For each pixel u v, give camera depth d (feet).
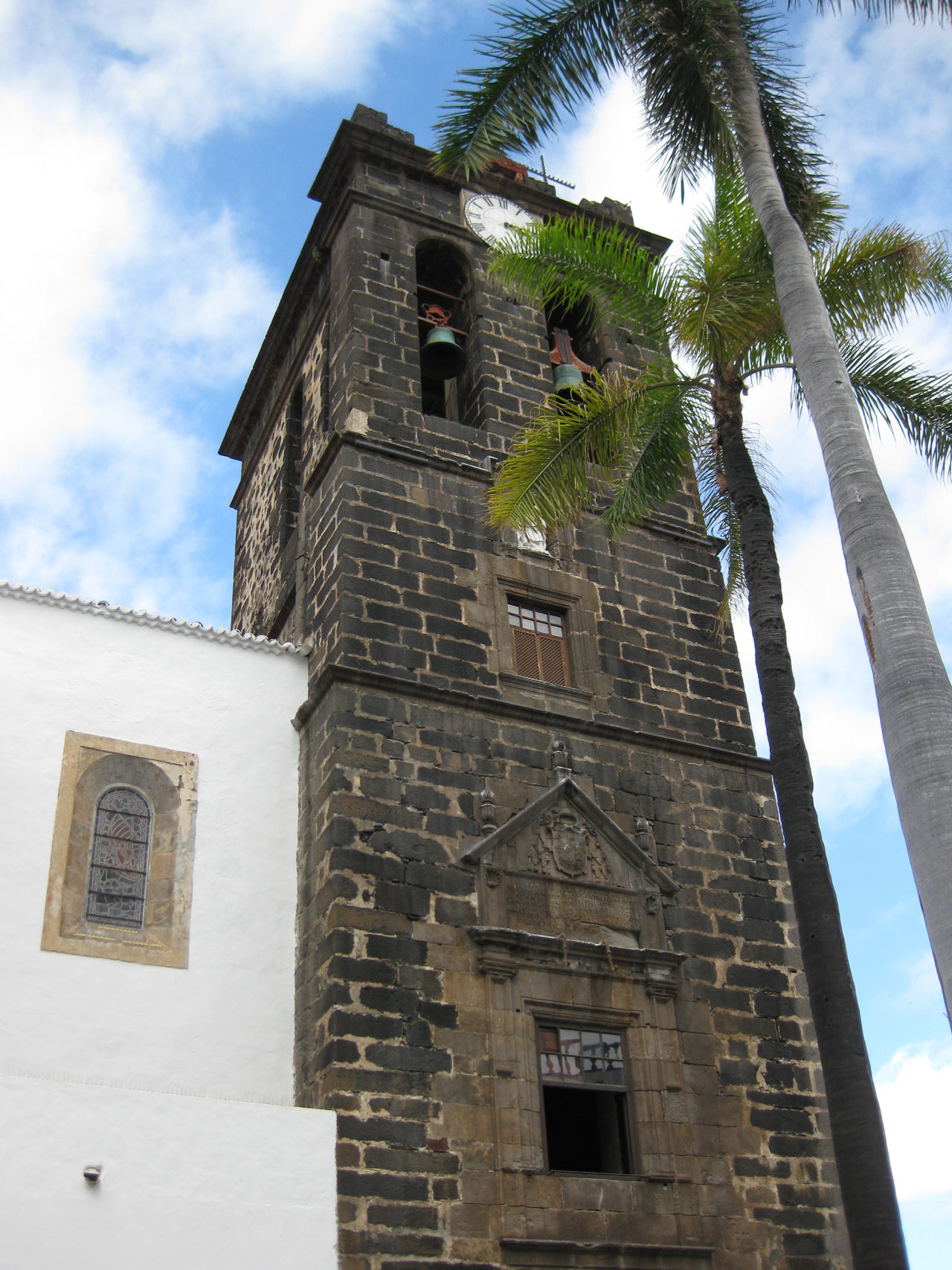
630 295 73.05
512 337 93.09
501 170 99.91
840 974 54.03
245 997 65.72
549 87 67.51
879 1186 49.70
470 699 73.51
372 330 87.35
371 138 95.40
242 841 70.13
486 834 69.82
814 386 54.60
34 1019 60.85
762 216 61.26
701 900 74.18
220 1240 53.57
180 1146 54.44
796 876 56.59
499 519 68.90
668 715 80.59
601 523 74.08
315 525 81.82
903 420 71.72
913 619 46.88
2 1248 49.39
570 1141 70.79
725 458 67.51
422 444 83.10
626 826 74.64
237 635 75.66
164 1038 63.05
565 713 76.89
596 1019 67.21
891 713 45.68
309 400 94.68
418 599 76.28
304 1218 55.72
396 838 67.67
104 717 70.08
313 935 66.39
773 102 70.79
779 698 60.44
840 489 51.21
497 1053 63.72
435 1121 60.95
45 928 63.00
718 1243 64.08
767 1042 71.31
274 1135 56.70
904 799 44.21
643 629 83.35
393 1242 57.47
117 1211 51.98
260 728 73.87
